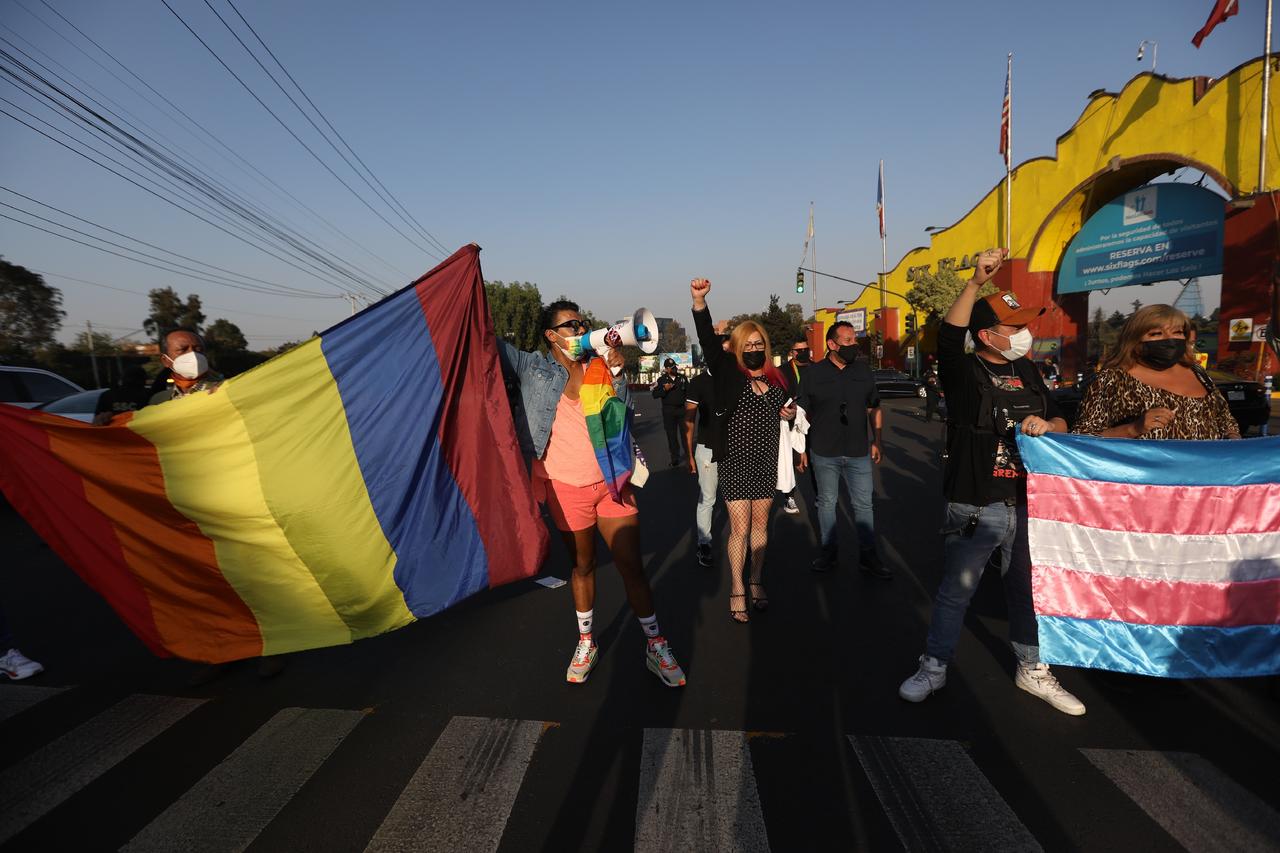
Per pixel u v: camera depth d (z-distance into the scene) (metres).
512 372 3.39
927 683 3.10
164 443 3.04
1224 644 2.91
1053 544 2.94
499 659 3.66
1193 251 20.28
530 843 2.23
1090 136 23.64
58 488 3.09
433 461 3.25
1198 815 2.29
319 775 2.62
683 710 3.07
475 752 2.76
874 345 42.00
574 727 2.94
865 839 2.21
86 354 41.41
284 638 3.27
